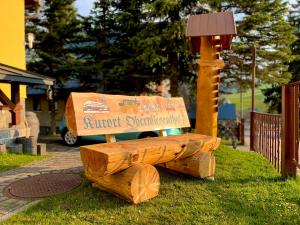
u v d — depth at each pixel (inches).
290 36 636.1
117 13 588.1
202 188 194.4
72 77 644.7
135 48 550.0
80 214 155.3
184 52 524.4
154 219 150.4
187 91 699.4
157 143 193.6
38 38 617.3
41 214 155.2
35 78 353.4
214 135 283.9
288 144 220.5
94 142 436.8
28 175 234.5
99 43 607.5
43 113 759.7
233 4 605.9
